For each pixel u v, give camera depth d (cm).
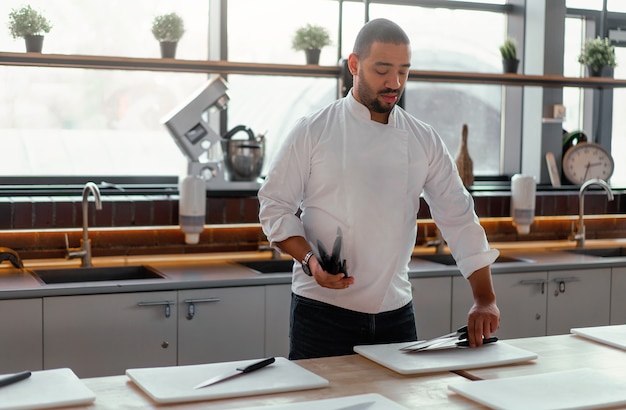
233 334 339
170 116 379
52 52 394
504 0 483
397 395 176
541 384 181
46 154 396
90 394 169
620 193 478
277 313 346
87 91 400
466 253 238
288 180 240
